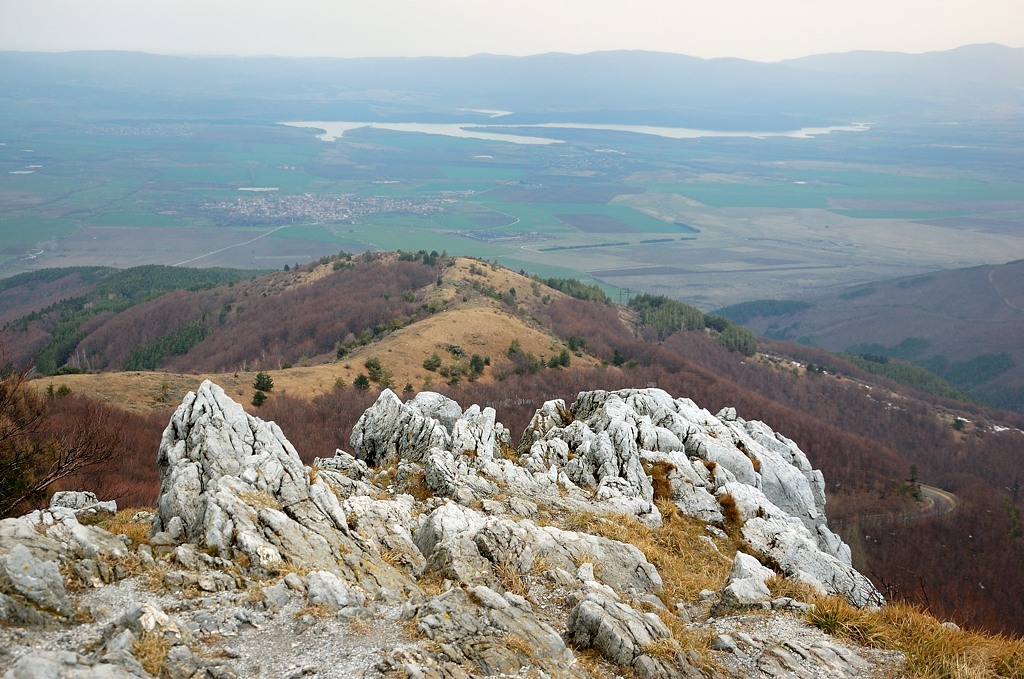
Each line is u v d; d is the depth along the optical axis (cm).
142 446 6894
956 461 19438
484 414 4075
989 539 11544
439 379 14762
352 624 1730
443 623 1736
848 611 2117
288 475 2519
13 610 1509
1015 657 1828
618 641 1744
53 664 1355
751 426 4853
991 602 9506
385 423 3747
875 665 1870
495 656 1642
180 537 2139
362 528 2441
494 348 17262
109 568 1856
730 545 3200
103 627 1570
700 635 1959
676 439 4009
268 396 11706
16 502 3394
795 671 1797
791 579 2511
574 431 4056
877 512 12494
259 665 1533
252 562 1992
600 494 3353
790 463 4691
